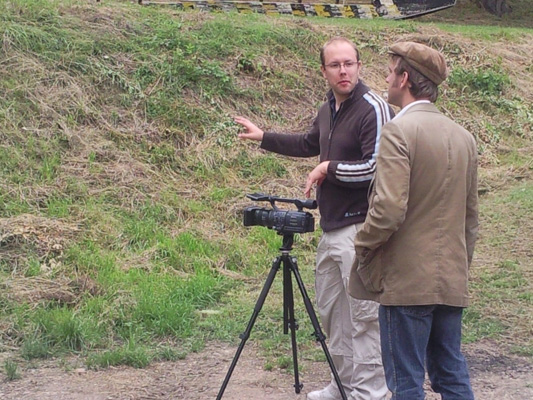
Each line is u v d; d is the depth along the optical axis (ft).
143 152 31.24
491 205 32.68
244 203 29.60
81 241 24.91
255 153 33.19
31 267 22.76
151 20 39.27
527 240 28.68
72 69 33.42
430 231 11.61
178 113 33.50
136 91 33.83
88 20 37.11
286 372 17.99
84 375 17.53
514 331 20.75
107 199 27.89
